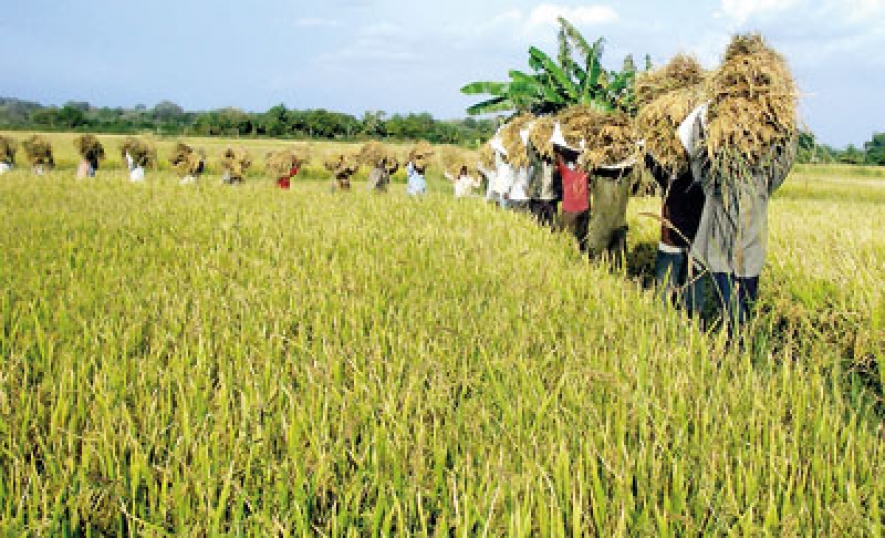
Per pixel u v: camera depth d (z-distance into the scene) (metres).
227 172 22.22
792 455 2.75
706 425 2.97
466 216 9.66
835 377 3.72
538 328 4.26
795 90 4.76
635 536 2.34
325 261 6.21
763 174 5.04
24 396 3.18
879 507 2.61
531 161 9.45
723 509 2.43
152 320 4.39
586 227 8.27
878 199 24.38
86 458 2.67
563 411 3.06
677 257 5.98
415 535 2.34
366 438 2.81
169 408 3.05
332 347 3.68
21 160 38.78
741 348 4.64
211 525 2.33
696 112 5.09
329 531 2.39
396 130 87.69
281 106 93.12
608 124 7.12
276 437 2.90
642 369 3.44
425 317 4.46
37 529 2.28
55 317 4.36
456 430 2.90
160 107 135.75
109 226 8.55
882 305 5.00
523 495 2.46
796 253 6.80
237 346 3.70
